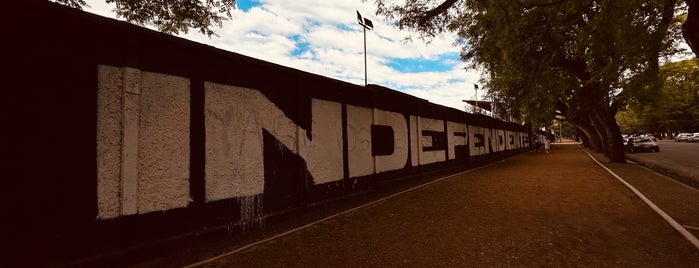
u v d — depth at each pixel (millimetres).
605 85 6859
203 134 4516
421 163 11672
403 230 4805
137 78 3736
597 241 4012
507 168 14422
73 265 3115
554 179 9898
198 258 3787
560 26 5758
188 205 4258
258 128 5426
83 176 3275
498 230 4613
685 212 5406
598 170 12156
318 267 3428
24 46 2924
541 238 4191
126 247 3545
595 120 18219
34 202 2936
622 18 4586
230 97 4961
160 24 7547
